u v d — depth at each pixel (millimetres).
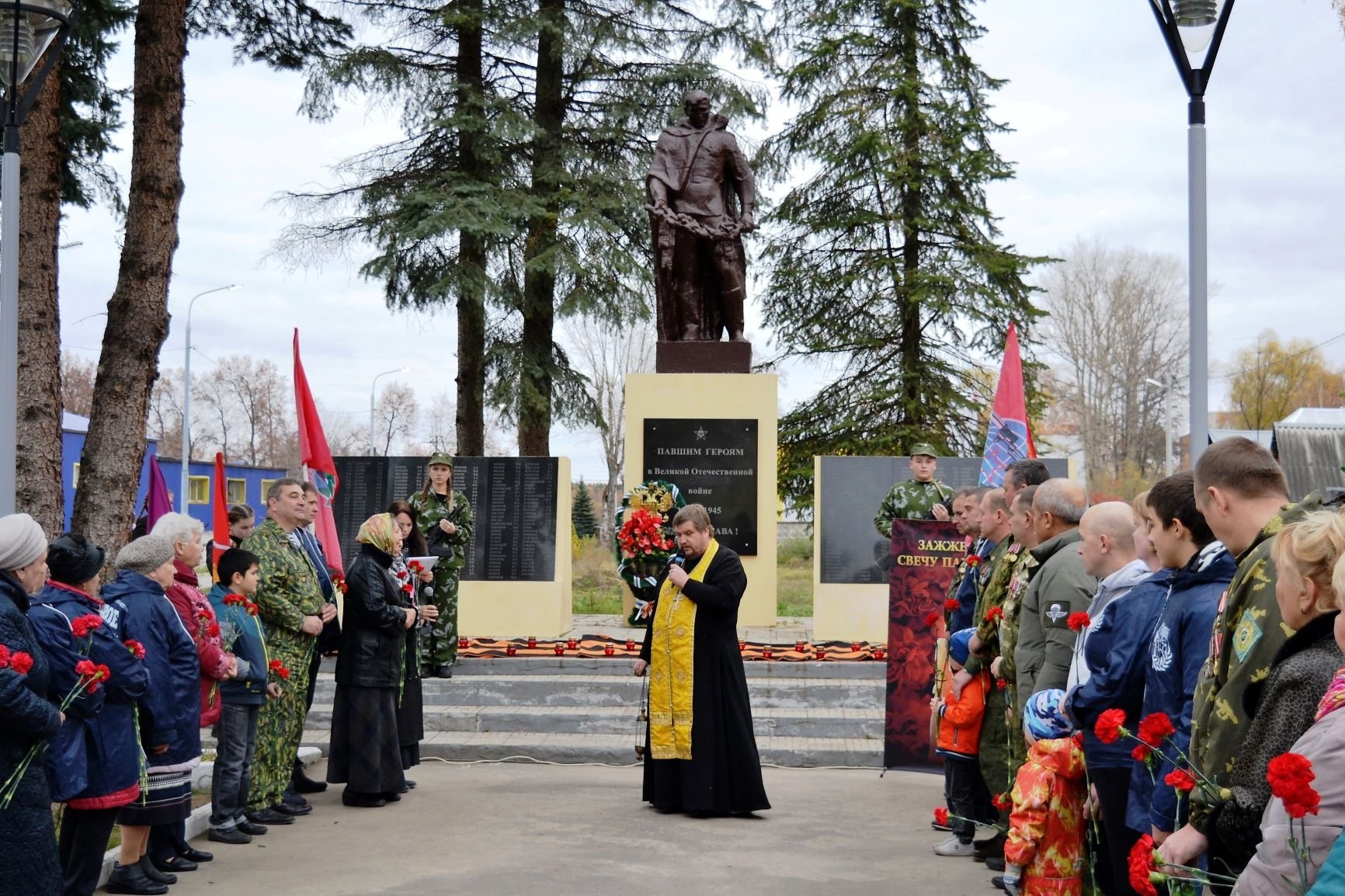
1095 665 4641
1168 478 4254
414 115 19594
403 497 13398
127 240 10453
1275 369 49844
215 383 60938
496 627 13227
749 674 11086
